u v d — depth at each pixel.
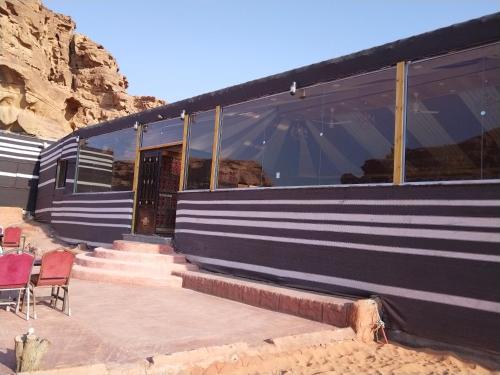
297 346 5.34
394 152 6.78
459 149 6.37
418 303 6.14
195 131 10.69
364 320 6.11
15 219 20.08
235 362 4.67
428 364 5.20
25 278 5.84
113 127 13.70
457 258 5.84
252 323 6.28
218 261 9.48
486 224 5.64
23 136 21.84
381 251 6.67
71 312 6.46
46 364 4.10
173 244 10.73
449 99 6.50
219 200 9.70
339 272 7.20
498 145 6.04
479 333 5.53
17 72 30.09
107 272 9.29
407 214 6.44
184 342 5.21
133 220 12.27
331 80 7.79
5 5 32.53
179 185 11.08
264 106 9.12
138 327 5.81
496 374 5.06
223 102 9.91
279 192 8.42
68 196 15.89
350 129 7.71
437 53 6.39
